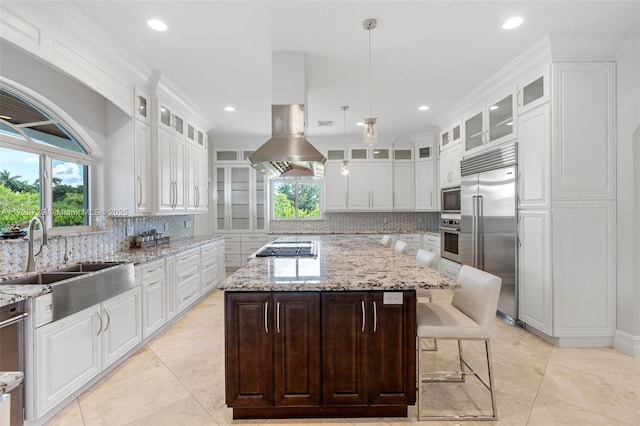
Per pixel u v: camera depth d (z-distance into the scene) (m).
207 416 1.89
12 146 2.28
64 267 2.45
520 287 3.12
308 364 1.79
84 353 2.08
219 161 6.15
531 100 2.96
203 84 3.46
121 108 2.85
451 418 1.84
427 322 1.85
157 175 3.36
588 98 2.71
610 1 2.13
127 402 2.02
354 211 6.19
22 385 1.72
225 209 6.16
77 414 1.90
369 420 1.84
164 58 2.86
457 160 4.41
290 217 6.57
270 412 1.87
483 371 2.39
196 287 3.98
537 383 2.21
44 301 1.79
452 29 2.44
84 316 2.08
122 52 2.68
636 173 2.60
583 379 2.26
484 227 3.67
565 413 1.89
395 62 2.97
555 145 2.73
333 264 2.30
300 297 1.78
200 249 4.11
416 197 6.05
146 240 3.62
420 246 5.88
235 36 2.49
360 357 1.79
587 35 2.55
